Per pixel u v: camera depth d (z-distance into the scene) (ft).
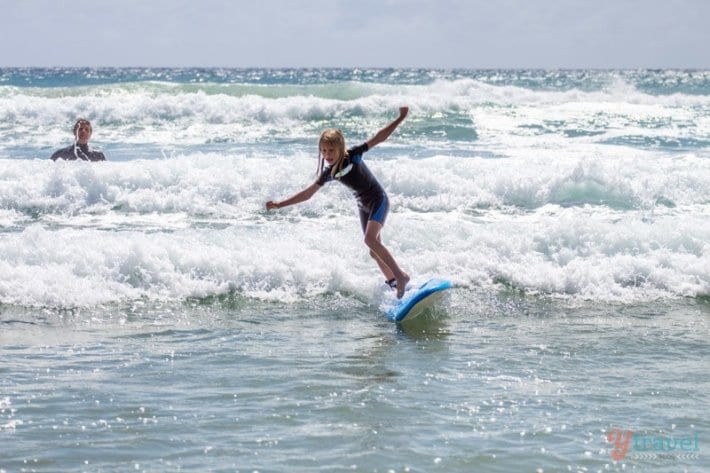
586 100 144.97
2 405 26.66
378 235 39.88
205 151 82.02
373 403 27.37
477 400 27.91
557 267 45.06
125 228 51.88
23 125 99.25
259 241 45.55
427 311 40.04
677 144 93.61
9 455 22.75
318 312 39.73
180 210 56.80
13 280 40.06
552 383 29.89
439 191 59.82
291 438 24.29
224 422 25.52
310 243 45.85
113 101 103.86
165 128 99.19
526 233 47.70
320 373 30.73
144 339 34.83
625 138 98.22
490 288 43.32
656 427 25.61
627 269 44.88
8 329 35.60
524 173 61.62
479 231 47.42
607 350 34.40
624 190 60.54
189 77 451.94
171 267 41.98
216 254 43.06
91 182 57.98
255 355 32.96
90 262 41.75
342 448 23.56
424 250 46.01
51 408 26.50
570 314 40.14
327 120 107.45
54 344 33.83
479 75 531.50
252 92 130.72
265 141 91.25
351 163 38.63
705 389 29.45
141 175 58.70
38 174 58.34
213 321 37.76
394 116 109.81
